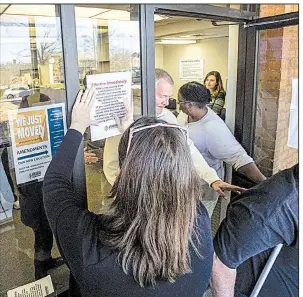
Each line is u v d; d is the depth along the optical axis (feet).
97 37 4.15
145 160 2.68
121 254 2.68
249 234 3.33
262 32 7.04
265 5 6.87
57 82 3.84
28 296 4.30
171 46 16.92
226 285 3.63
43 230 4.37
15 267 4.31
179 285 2.85
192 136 7.25
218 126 7.16
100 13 4.10
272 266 3.76
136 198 2.69
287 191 3.26
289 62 7.33
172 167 2.68
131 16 4.42
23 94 3.70
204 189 6.98
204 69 15.56
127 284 2.70
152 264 2.66
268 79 7.38
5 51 3.52
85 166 4.34
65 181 3.23
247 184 7.49
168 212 2.67
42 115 3.83
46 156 3.96
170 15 5.33
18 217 4.17
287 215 3.23
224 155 7.20
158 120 2.97
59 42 3.76
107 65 4.29
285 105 7.53
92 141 4.25
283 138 7.79
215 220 7.52
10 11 3.45
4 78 3.57
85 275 2.69
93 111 4.13
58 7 3.67
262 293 3.95
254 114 7.49
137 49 4.58
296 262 3.57
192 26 10.80
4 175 3.86
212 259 3.14
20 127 3.74
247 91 7.44
